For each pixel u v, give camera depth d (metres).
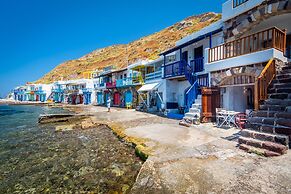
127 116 21.31
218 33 16.09
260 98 8.66
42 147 11.01
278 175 5.02
